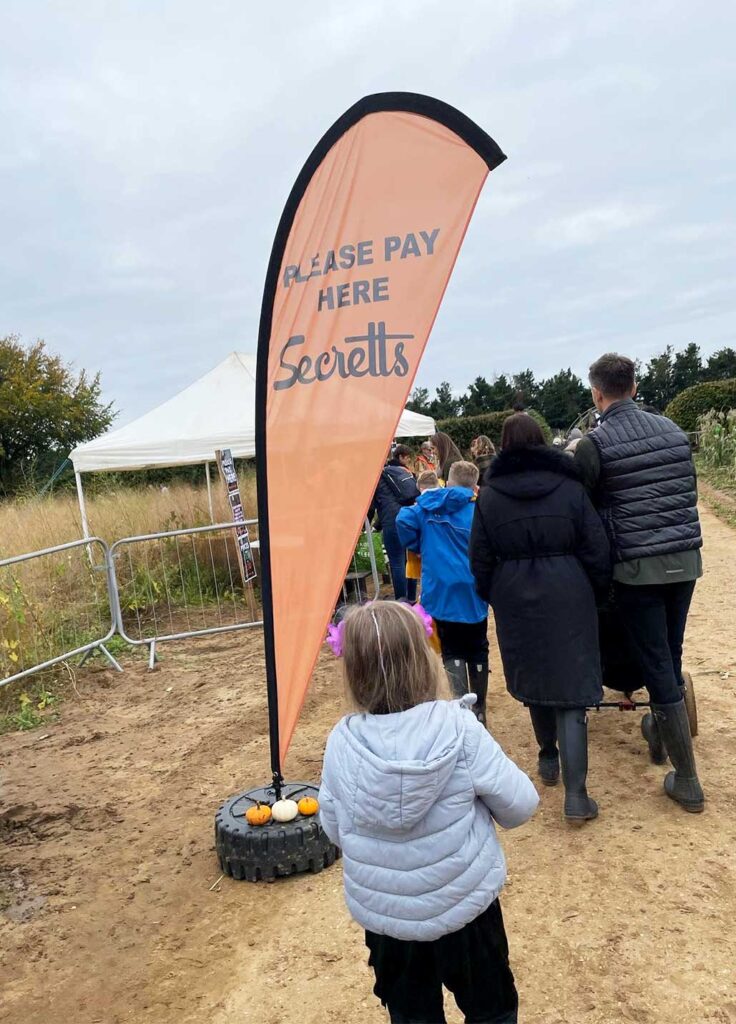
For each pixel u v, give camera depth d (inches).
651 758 170.9
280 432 143.0
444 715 78.2
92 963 124.5
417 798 73.7
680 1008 101.7
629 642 153.9
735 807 149.4
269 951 122.6
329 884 139.9
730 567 364.2
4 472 1288.1
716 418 997.2
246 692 252.2
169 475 938.1
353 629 80.0
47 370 1384.1
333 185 140.4
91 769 201.3
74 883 148.2
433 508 189.6
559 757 152.1
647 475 141.6
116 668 285.7
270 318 144.0
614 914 121.6
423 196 136.3
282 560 143.7
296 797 153.3
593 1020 100.9
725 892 124.5
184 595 373.7
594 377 151.8
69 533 467.5
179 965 121.9
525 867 136.4
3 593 273.7
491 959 80.4
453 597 186.4
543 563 144.2
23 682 271.3
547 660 143.9
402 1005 80.7
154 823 169.2
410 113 136.6
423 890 75.8
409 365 136.9
